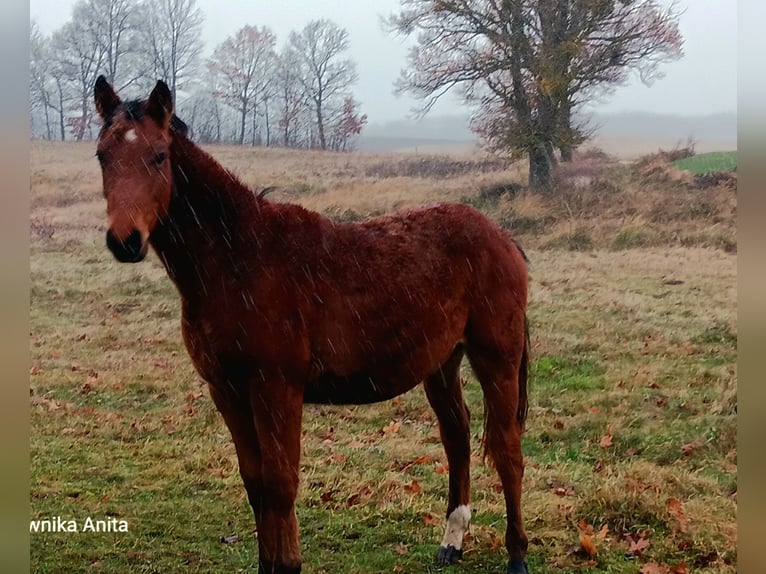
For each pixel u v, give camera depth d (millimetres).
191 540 4457
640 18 14844
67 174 17094
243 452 3580
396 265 3795
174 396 7336
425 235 3986
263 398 3422
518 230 13531
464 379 7605
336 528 4586
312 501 4992
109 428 6473
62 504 4953
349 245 3752
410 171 17781
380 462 5684
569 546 4293
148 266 12141
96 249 12938
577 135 14828
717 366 7266
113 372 7914
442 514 4766
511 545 3996
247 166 18188
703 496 4805
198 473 5574
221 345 3398
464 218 4160
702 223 12734
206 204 3426
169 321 9766
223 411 3572
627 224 12891
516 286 4223
